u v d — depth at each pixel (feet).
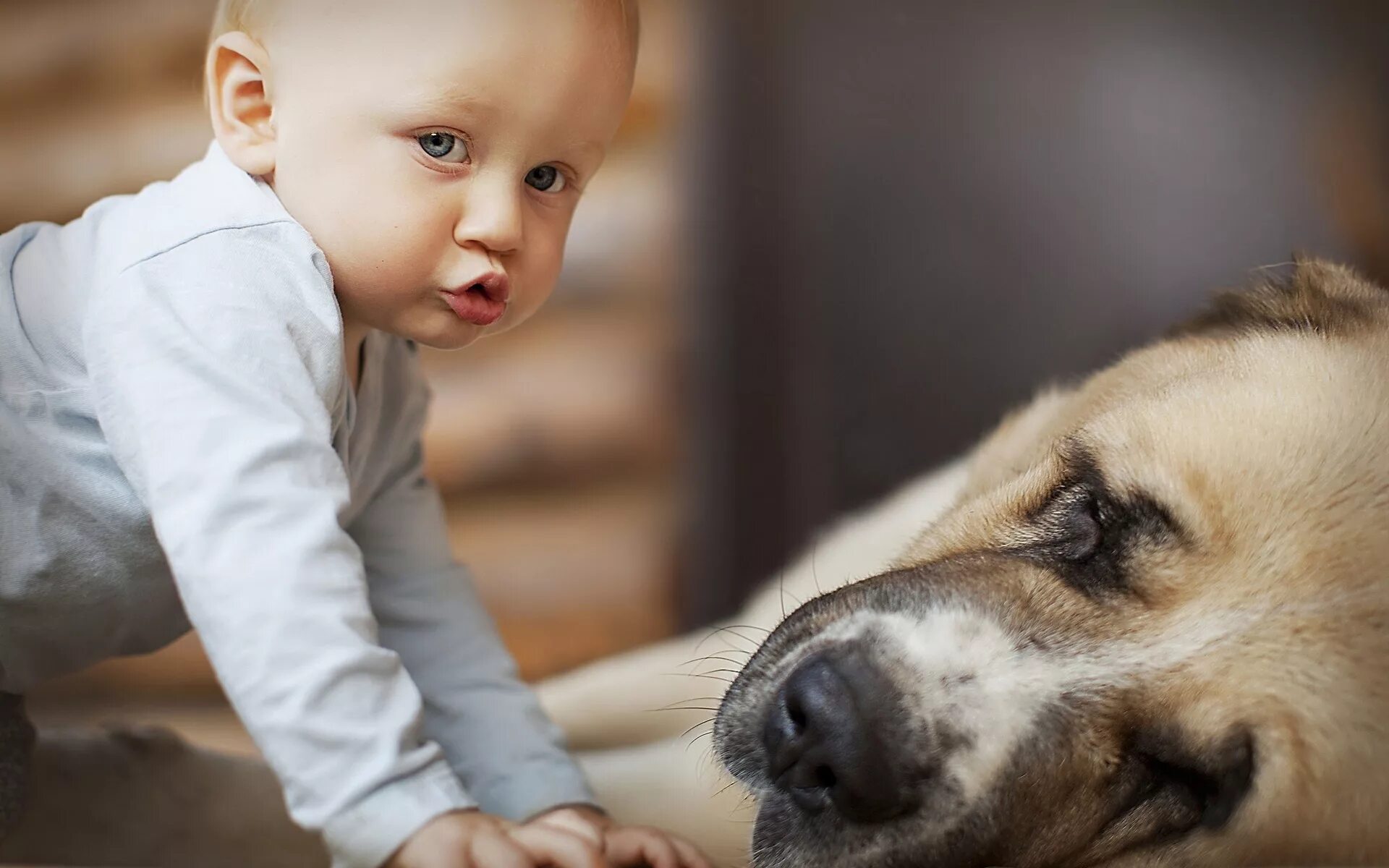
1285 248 4.76
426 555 2.99
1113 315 4.87
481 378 5.16
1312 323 3.05
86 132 5.53
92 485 2.64
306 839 3.17
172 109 5.48
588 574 4.91
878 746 2.52
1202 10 4.78
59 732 3.16
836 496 4.93
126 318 2.56
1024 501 2.93
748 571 4.92
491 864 2.37
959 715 2.55
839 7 4.94
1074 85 4.86
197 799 3.18
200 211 2.63
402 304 2.65
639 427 5.09
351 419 2.76
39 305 2.70
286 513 2.45
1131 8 4.83
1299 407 2.75
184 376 2.51
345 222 2.61
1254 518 2.65
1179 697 2.57
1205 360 3.06
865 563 3.63
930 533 3.08
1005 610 2.66
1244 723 2.53
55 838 3.08
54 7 5.65
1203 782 2.58
